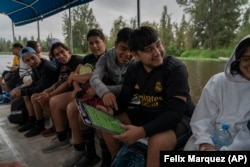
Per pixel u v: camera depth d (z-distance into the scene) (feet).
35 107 10.68
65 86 9.63
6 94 17.08
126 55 7.07
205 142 4.97
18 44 17.57
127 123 6.31
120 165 5.67
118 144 6.18
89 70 8.80
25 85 11.98
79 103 5.77
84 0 12.67
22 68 13.33
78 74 8.78
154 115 5.74
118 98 6.34
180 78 5.30
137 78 6.01
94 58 9.10
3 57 25.40
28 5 18.10
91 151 7.70
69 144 9.45
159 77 5.59
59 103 8.80
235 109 5.17
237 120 5.06
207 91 5.55
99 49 8.70
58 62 11.48
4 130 11.79
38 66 10.82
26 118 12.02
